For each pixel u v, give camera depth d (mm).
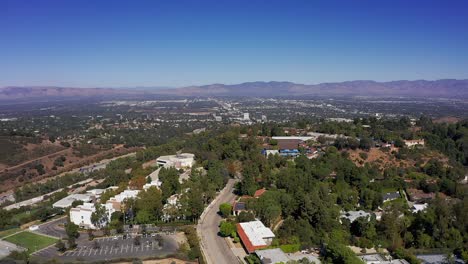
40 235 144250
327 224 131125
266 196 149500
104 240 135125
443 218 124938
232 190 189625
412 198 169625
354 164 189375
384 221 128500
